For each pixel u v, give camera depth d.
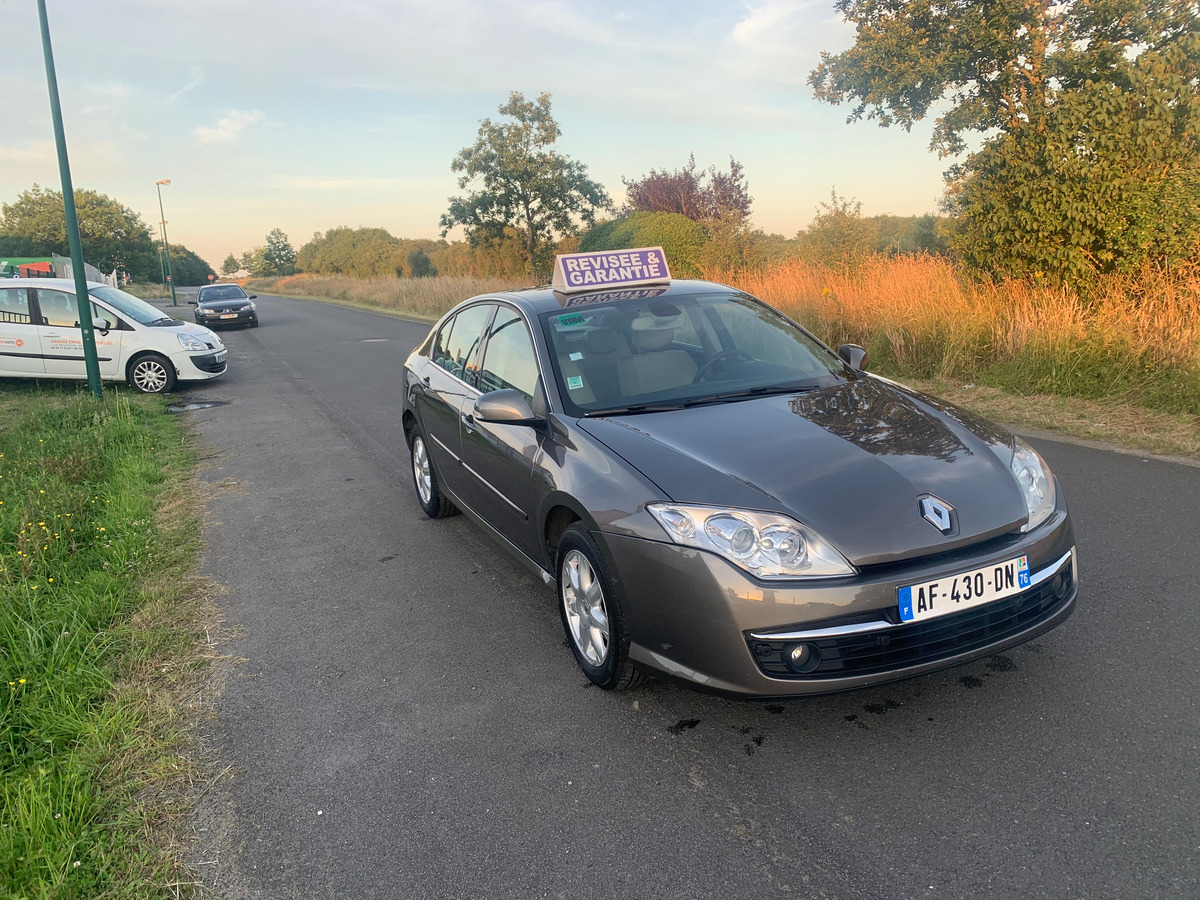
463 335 4.88
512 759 2.76
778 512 2.56
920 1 11.16
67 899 2.17
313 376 13.55
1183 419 6.45
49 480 6.28
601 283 4.33
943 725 2.76
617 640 2.90
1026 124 10.26
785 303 11.70
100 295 12.30
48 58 10.42
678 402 3.46
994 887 2.05
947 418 3.22
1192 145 8.84
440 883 2.21
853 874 2.13
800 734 2.79
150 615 4.05
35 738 2.92
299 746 2.90
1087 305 8.73
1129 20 10.09
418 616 3.97
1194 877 2.02
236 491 6.43
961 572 2.54
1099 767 2.47
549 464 3.30
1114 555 3.99
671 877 2.18
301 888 2.22
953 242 11.02
